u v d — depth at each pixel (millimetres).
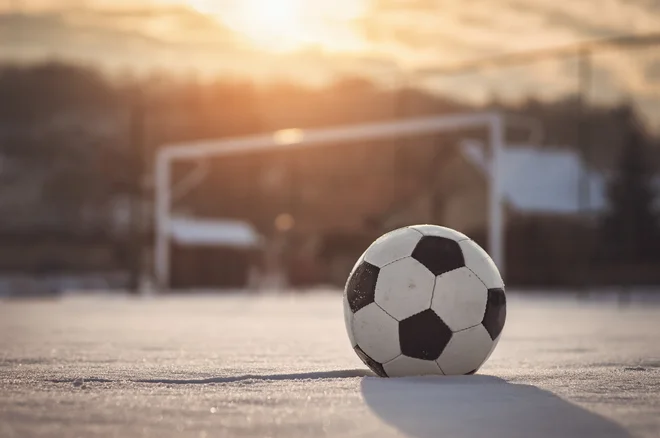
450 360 3691
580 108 22625
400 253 3754
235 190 48312
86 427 2406
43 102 94500
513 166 32562
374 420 2516
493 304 3760
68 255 41625
